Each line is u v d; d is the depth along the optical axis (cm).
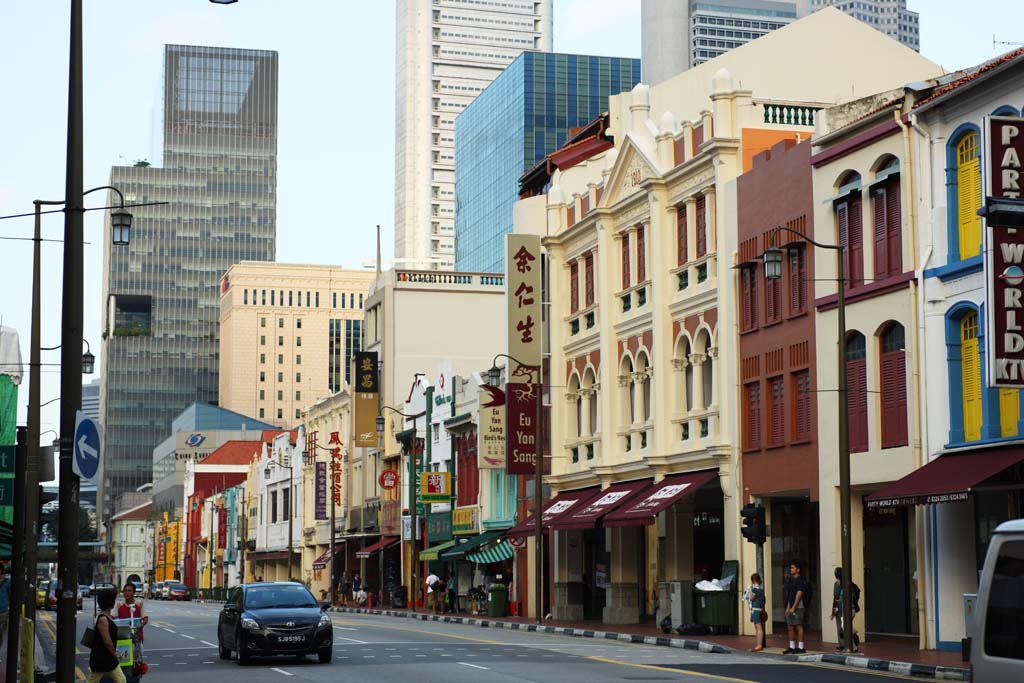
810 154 4212
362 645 4075
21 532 2656
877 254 3909
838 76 5681
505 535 6762
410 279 9688
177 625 6025
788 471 4309
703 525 5078
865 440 3912
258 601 3550
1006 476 3253
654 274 5156
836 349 4053
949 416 3544
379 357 9712
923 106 3616
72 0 1953
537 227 6944
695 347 4931
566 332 6103
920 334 3647
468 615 6644
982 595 1355
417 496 8419
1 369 6094
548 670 3025
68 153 1931
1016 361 3038
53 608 9112
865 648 3588
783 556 4609
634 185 5428
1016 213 2552
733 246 4678
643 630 4788
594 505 5369
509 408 5969
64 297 1914
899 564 3916
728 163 4719
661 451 5078
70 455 1905
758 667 3127
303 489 11925
